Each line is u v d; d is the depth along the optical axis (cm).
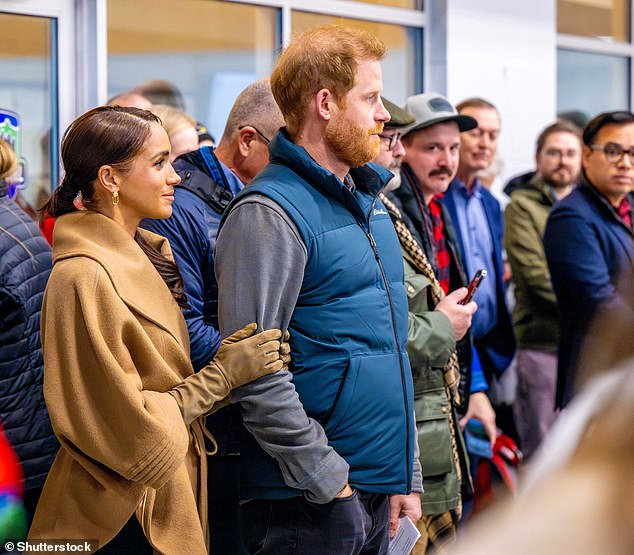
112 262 197
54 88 387
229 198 245
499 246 413
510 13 566
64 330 191
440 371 265
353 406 200
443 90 538
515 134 575
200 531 201
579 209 372
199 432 211
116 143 201
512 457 364
